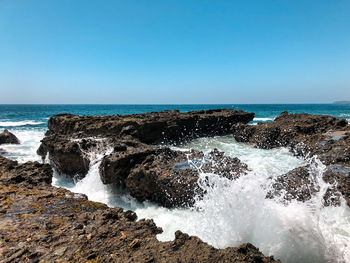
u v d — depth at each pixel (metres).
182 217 5.43
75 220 3.83
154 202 6.57
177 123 17.72
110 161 7.07
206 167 7.03
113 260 2.90
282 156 11.49
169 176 6.39
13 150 14.81
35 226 3.59
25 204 4.36
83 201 4.62
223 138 18.69
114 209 4.19
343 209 4.80
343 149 8.30
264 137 14.58
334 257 3.45
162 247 3.16
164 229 4.74
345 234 4.04
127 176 7.11
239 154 12.17
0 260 2.85
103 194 7.51
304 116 17.72
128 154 7.49
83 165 9.11
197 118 19.73
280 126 15.61
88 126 14.72
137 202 6.86
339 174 6.07
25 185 5.43
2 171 6.18
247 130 16.44
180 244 3.22
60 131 16.05
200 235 4.25
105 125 14.47
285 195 5.10
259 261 2.96
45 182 5.88
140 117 18.03
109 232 3.48
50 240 3.26
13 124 31.30
